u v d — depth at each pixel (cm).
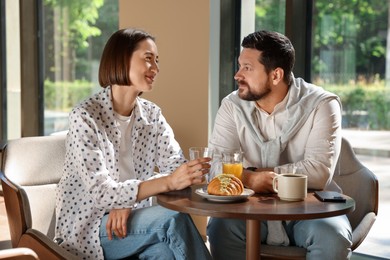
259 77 247
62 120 512
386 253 353
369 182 265
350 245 231
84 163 229
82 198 236
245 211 192
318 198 216
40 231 240
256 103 259
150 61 242
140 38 241
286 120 253
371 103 353
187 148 394
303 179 211
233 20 391
